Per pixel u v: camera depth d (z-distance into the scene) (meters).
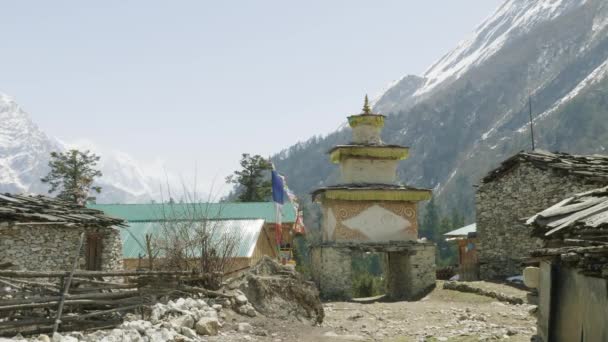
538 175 27.47
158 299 14.66
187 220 20.28
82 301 12.33
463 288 26.09
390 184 30.34
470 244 39.84
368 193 28.92
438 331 15.31
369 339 14.29
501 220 29.14
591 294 8.62
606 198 11.02
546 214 11.72
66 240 22.70
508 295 22.34
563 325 9.98
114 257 25.39
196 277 16.25
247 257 30.47
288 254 43.34
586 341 8.83
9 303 11.18
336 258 28.22
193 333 12.62
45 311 12.14
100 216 25.08
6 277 11.98
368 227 29.20
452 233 42.38
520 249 28.02
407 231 29.59
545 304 11.09
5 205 21.11
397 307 21.39
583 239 9.51
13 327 11.02
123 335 11.04
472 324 16.30
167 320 13.18
